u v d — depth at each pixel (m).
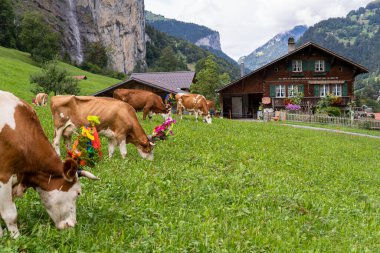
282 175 11.99
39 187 5.48
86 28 177.12
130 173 9.39
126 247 5.39
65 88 52.31
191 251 5.55
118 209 6.70
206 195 8.51
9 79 57.31
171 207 7.45
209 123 26.72
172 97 27.70
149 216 6.77
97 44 163.50
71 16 170.00
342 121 44.19
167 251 5.40
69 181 5.57
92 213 6.26
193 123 25.08
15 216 5.06
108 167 9.91
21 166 5.19
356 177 14.07
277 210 8.31
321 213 8.66
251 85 53.81
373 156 20.97
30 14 125.75
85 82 84.12
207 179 9.88
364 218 9.02
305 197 9.64
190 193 8.48
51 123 16.67
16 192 5.31
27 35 117.44
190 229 6.33
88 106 11.16
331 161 16.78
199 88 80.19
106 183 8.27
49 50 116.69
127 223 6.22
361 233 7.76
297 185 11.10
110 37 190.25
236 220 7.29
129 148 13.31
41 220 5.91
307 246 6.57
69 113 11.07
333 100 51.22
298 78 53.03
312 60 52.84
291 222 7.69
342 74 52.88
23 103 5.38
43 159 5.37
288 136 24.22
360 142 27.50
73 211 5.68
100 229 5.82
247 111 58.28
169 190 8.48
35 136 5.35
